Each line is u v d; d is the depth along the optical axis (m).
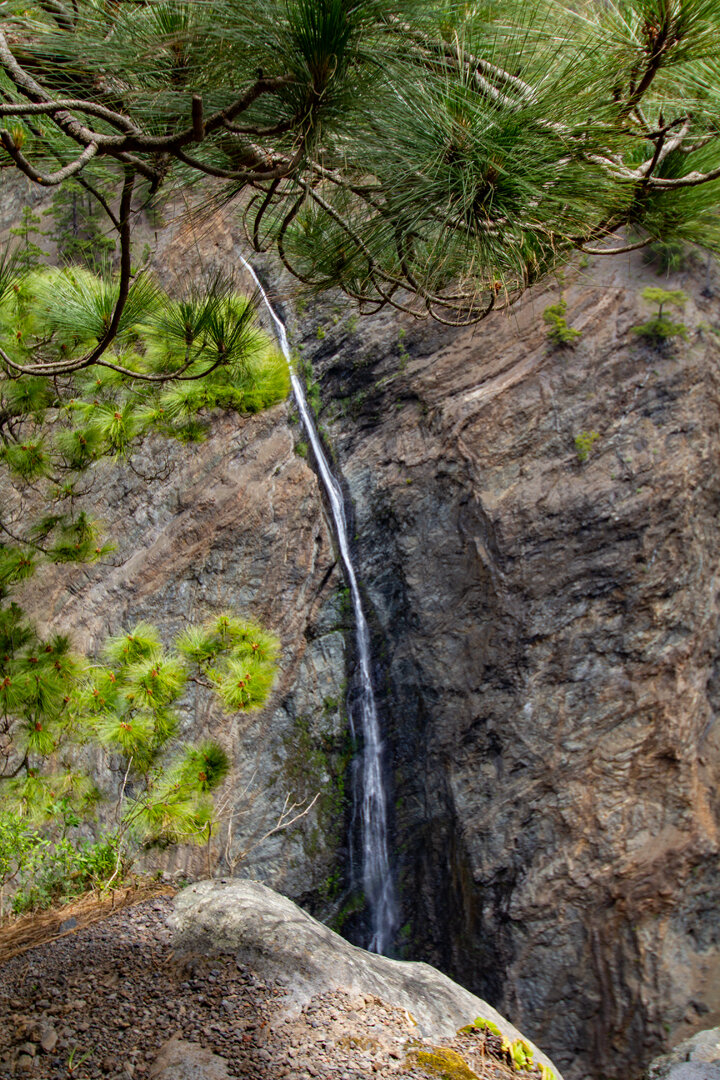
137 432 5.19
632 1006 11.10
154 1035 3.16
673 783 11.91
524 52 2.54
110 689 4.56
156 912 4.27
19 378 4.65
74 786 5.43
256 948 3.73
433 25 2.28
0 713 4.34
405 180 2.68
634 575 12.34
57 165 2.54
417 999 3.57
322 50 2.08
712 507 12.66
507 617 12.76
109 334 3.24
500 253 2.71
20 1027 3.25
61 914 4.90
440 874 12.94
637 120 2.82
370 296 4.23
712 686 12.55
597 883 11.62
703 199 3.00
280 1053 3.01
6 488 6.73
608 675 12.27
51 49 2.16
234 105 2.22
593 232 2.96
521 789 12.30
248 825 12.82
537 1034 11.46
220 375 4.86
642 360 12.92
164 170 2.54
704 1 2.35
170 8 2.13
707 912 11.42
